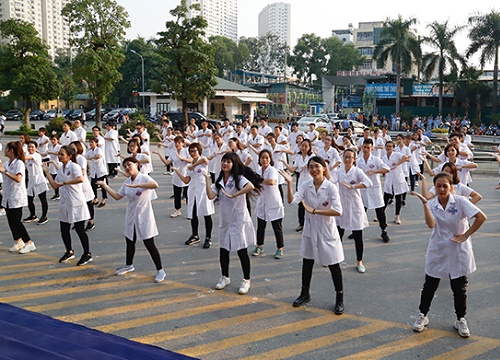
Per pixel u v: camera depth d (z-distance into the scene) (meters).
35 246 8.02
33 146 9.30
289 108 55.47
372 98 46.91
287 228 9.26
